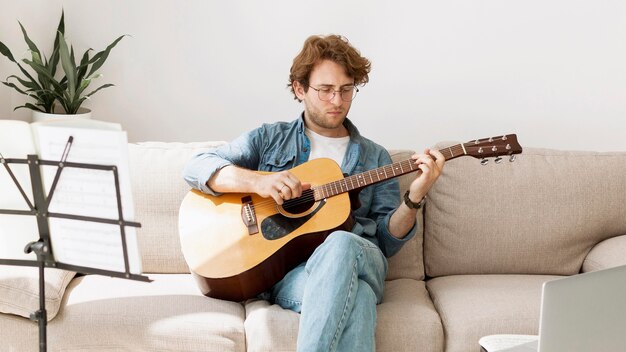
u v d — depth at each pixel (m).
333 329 2.33
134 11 3.63
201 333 2.43
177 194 2.84
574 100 3.67
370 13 3.62
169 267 2.85
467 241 2.88
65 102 3.52
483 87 3.67
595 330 1.68
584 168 2.93
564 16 3.60
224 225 2.63
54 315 2.46
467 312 2.55
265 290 2.61
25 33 3.44
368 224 2.73
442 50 3.65
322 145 2.82
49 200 2.11
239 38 3.65
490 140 2.58
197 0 3.62
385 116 3.71
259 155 2.83
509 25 3.62
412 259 2.88
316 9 3.62
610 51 3.62
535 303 2.58
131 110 3.71
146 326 2.44
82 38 3.64
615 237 2.92
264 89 3.70
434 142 3.73
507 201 2.88
